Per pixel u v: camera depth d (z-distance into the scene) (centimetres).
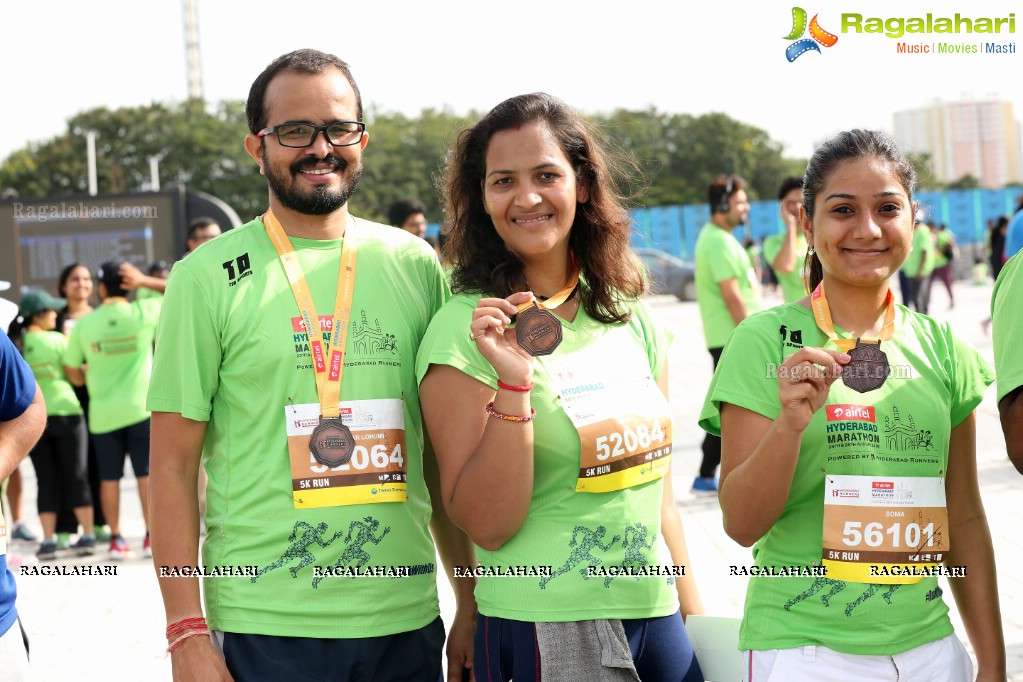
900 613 255
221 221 1263
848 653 253
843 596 254
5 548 296
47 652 520
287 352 288
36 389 313
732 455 264
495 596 277
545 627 270
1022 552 578
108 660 505
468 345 277
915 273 1900
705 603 512
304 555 282
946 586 527
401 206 791
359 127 299
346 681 282
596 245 296
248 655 282
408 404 300
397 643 292
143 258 1262
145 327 735
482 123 288
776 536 265
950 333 274
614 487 275
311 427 284
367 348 293
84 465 748
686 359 1648
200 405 288
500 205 281
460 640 328
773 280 2908
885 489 256
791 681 255
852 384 259
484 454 265
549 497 275
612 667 271
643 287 306
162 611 588
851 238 259
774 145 6097
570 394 276
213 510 292
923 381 265
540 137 281
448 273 304
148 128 5575
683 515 708
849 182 258
